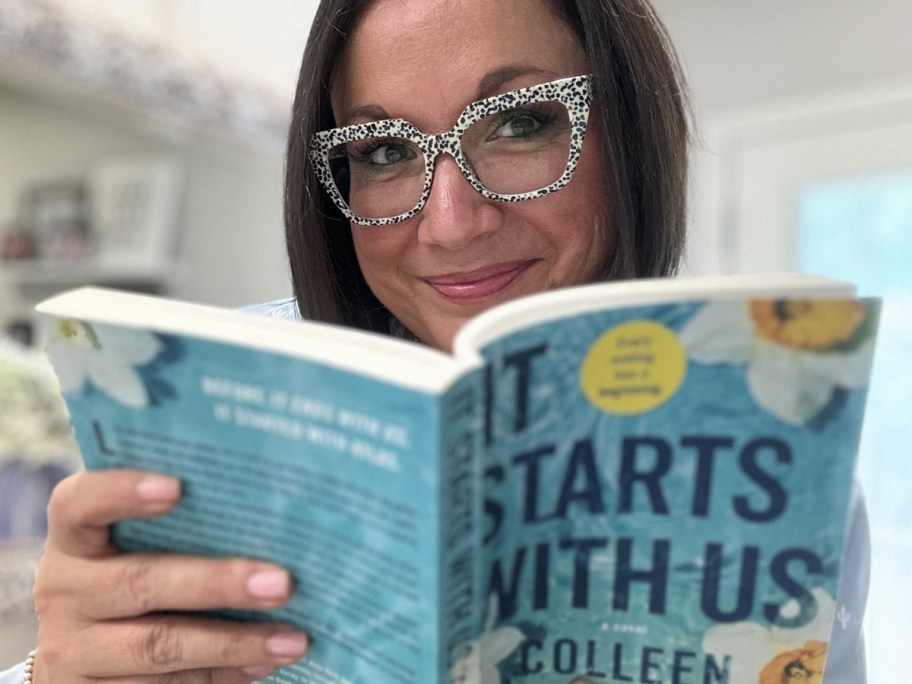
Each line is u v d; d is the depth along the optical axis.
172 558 0.46
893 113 2.14
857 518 0.69
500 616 0.45
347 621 0.44
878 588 2.12
